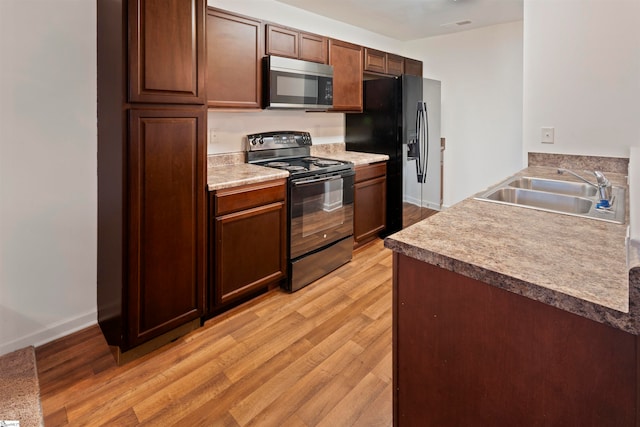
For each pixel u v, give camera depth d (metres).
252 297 2.65
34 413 1.57
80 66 2.06
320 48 3.18
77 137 2.09
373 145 3.92
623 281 0.82
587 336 0.79
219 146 2.91
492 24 4.04
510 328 0.90
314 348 2.06
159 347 2.06
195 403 1.66
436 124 4.17
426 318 1.07
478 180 4.45
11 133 1.88
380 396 1.70
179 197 2.02
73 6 2.00
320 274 3.00
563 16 2.29
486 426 0.98
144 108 1.82
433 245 1.06
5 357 1.95
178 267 2.06
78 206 2.14
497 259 0.95
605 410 0.78
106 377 1.82
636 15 2.06
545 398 0.86
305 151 3.58
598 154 2.27
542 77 2.41
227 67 2.50
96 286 2.27
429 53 4.66
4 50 1.82
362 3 3.31
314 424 1.54
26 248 1.99
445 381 1.05
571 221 1.29
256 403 1.66
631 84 2.12
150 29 1.80
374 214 3.71
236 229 2.37
